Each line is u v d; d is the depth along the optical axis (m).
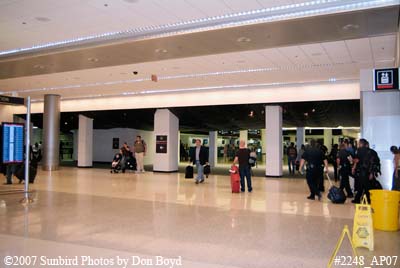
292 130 32.34
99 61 10.11
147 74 13.11
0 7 6.78
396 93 9.77
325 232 6.03
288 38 7.94
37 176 15.35
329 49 9.44
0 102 9.01
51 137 18.30
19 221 6.65
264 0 6.36
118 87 16.20
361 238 5.18
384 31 7.39
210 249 5.01
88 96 19.58
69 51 9.23
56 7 6.78
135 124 22.92
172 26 7.83
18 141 9.14
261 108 16.80
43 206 8.23
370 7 6.23
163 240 5.44
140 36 8.30
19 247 4.99
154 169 18.22
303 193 10.83
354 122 19.94
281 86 15.29
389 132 9.77
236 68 11.93
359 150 8.43
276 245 5.24
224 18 7.30
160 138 18.14
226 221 6.82
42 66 10.70
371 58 10.37
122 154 17.81
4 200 9.04
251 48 8.74
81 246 5.08
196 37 7.99
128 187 11.97
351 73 12.58
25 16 7.26
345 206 8.52
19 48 9.72
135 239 5.48
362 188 8.77
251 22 7.15
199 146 13.41
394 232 6.20
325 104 15.12
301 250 5.02
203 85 15.56
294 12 6.79
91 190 11.09
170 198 9.63
